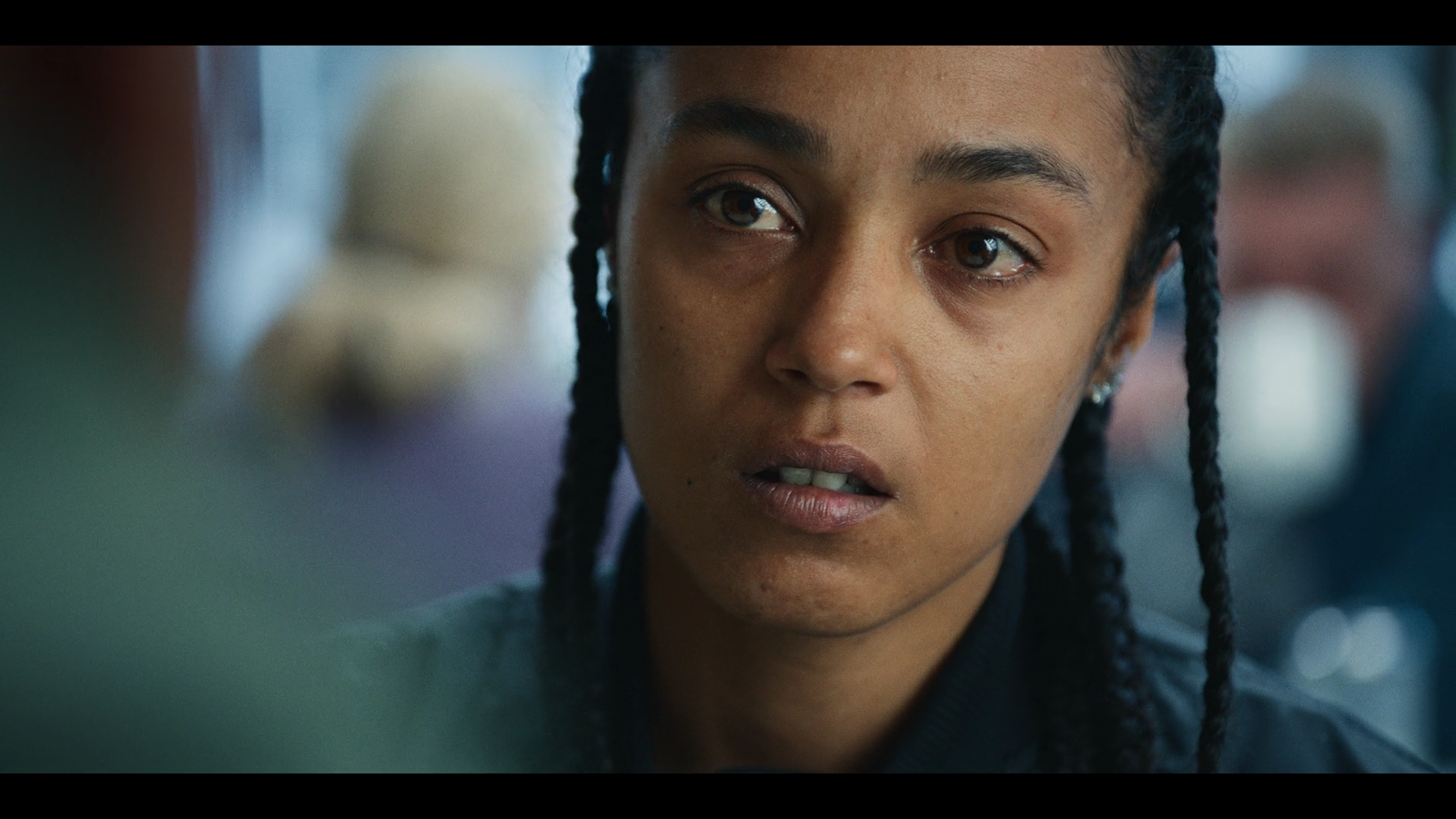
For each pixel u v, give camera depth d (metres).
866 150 0.88
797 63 0.89
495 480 1.69
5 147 0.41
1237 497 1.98
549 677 1.17
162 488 0.48
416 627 1.25
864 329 0.88
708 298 0.93
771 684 1.06
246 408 0.90
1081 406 1.14
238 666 0.49
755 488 0.92
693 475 0.94
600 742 1.12
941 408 0.92
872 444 0.90
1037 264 0.94
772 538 0.92
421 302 1.67
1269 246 2.06
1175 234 1.09
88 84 0.42
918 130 0.88
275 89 1.90
